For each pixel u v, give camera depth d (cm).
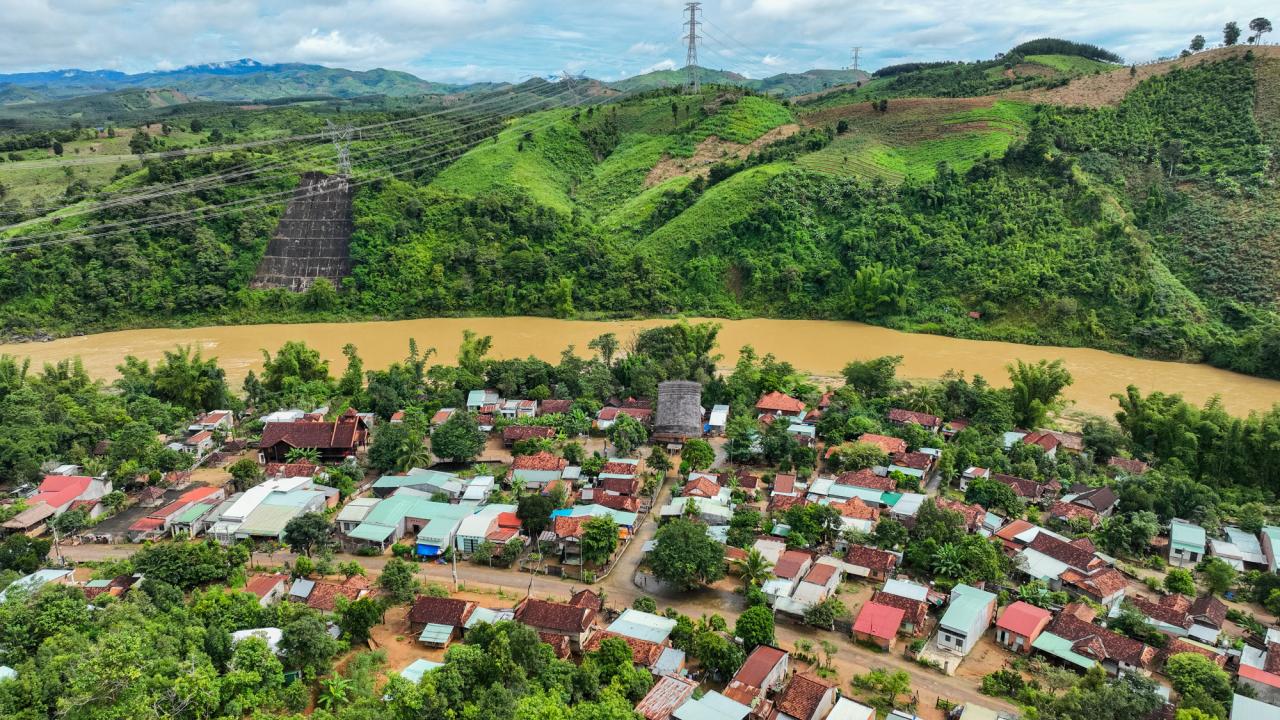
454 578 7938
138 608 6384
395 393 12681
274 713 5562
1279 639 6794
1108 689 5734
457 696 5431
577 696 5834
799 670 6550
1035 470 10112
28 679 5016
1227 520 9256
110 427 11588
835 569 7794
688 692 5891
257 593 7225
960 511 8700
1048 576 7869
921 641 6875
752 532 8506
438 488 9594
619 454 10925
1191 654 6334
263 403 13088
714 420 12038
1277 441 10069
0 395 12644
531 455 10600
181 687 5097
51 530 8900
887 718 5672
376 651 6550
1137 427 11338
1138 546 8600
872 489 9494
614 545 8150
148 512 9469
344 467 10288
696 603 7594
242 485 9931
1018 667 6631
